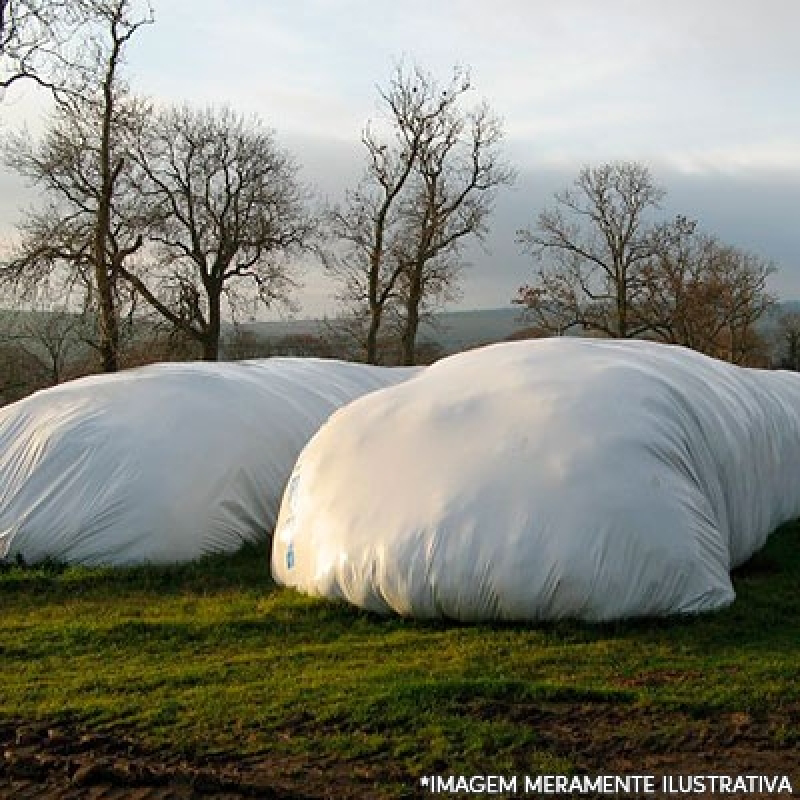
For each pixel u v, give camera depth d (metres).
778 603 9.30
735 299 49.25
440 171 37.00
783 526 12.66
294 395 13.98
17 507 11.61
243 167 35.00
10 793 5.48
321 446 10.14
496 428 9.23
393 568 8.61
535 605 8.26
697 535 8.80
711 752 5.73
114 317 30.12
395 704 6.43
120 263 30.45
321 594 9.24
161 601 10.00
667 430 9.35
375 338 37.97
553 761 5.62
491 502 8.58
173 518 11.51
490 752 5.77
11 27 25.17
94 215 29.77
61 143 29.23
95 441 11.81
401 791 5.32
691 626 8.30
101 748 6.02
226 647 8.21
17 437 12.23
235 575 10.95
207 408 12.48
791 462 13.06
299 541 9.69
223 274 35.16
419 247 37.25
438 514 8.63
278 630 8.61
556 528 8.33
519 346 11.14
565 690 6.60
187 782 5.49
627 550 8.30
